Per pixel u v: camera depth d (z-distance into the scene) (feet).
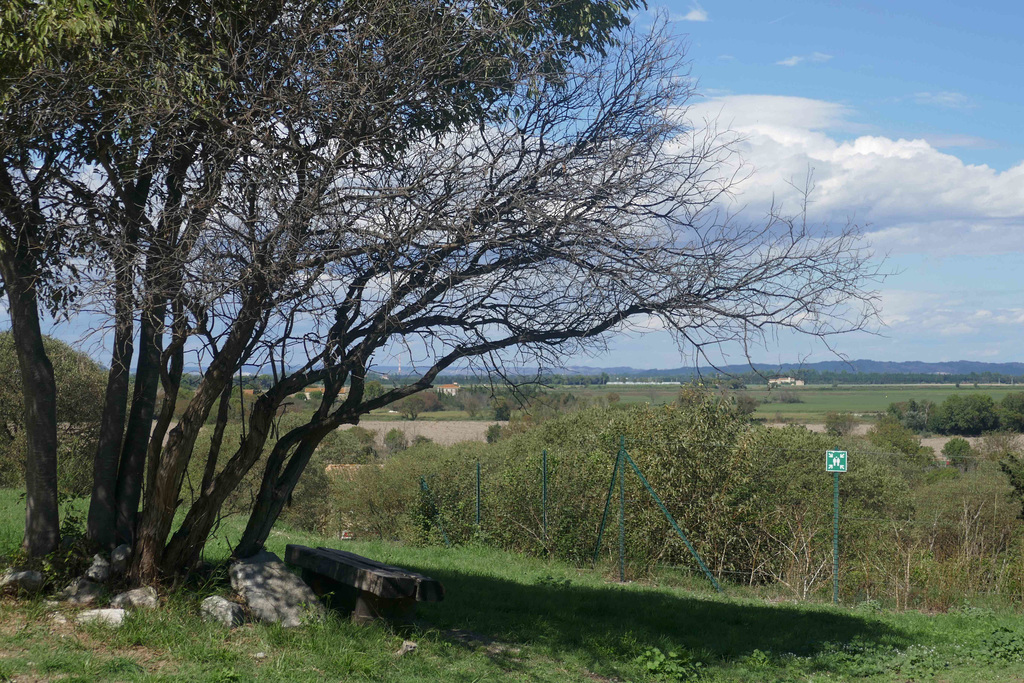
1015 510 45.32
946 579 41.19
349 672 19.79
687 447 47.88
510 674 21.81
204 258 19.66
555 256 22.07
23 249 24.75
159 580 23.50
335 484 84.99
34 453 24.91
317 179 20.17
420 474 76.69
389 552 46.01
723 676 24.32
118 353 25.44
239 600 23.59
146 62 21.68
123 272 19.97
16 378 67.92
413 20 22.54
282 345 20.36
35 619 21.22
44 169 24.25
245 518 52.75
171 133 21.03
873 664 26.94
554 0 25.49
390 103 22.08
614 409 61.05
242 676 18.47
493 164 22.38
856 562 43.14
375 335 22.40
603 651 24.89
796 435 55.16
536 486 53.52
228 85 21.52
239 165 20.56
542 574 41.19
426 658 21.99
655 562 47.16
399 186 21.58
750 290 20.89
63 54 22.09
